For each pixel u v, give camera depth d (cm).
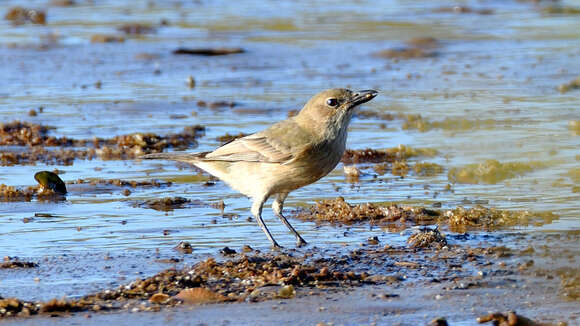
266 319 847
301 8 4106
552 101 2175
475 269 1007
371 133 1934
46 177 1432
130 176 1572
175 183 1524
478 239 1142
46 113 2123
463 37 3288
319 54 2978
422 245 1112
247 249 1115
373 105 2205
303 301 901
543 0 4291
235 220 1277
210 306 889
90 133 1927
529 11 3966
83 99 2298
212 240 1167
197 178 1562
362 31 3444
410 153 1727
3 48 3069
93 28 3525
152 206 1361
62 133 1925
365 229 1220
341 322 837
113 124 2019
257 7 4162
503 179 1505
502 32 3394
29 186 1472
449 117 2033
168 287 946
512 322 822
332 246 1129
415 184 1495
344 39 3269
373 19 3753
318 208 1326
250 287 949
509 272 991
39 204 1365
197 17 3841
